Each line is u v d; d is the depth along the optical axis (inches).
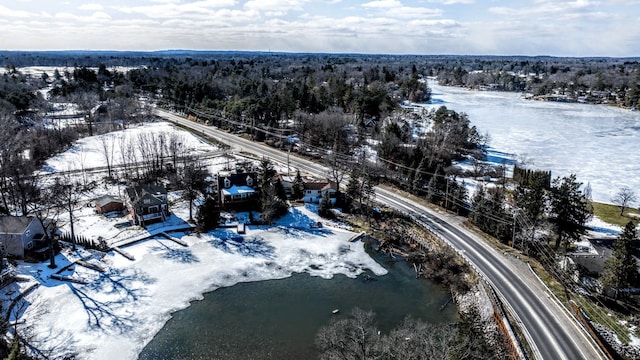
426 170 3166.8
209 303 1827.0
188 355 1519.4
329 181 2896.2
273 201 2566.4
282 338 1615.4
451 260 2154.3
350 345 1378.0
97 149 3752.5
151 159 3447.3
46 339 1557.6
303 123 4143.7
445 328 1494.8
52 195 2598.4
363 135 4202.8
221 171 3282.5
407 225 2588.6
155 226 2453.2
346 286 1993.1
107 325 1657.2
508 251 2201.0
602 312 1701.5
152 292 1881.2
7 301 1727.4
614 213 2787.9
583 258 1947.6
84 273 1983.3
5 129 3164.4
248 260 2191.2
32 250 2092.8
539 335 1542.8
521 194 2501.2
